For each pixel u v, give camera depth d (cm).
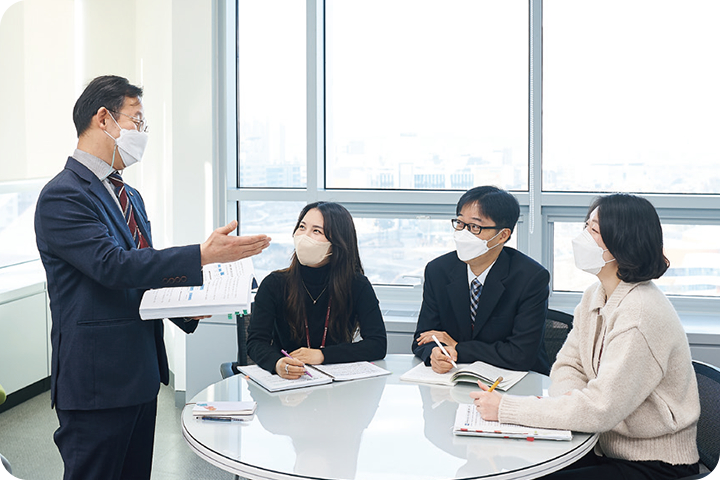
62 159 448
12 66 408
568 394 185
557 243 363
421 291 376
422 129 374
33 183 445
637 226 187
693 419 183
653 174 354
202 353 371
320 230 239
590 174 359
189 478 309
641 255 187
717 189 349
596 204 197
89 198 188
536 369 248
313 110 370
